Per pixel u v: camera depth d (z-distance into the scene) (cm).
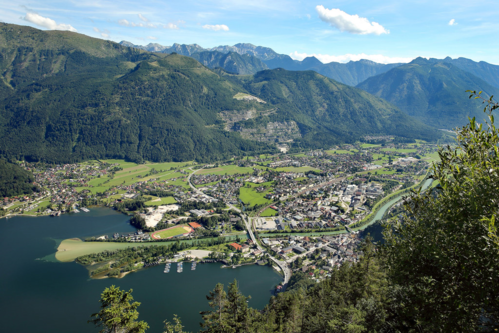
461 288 3312
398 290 4969
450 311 3356
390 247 4466
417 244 3806
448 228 3484
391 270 4297
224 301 7238
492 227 2877
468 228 3309
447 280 3453
